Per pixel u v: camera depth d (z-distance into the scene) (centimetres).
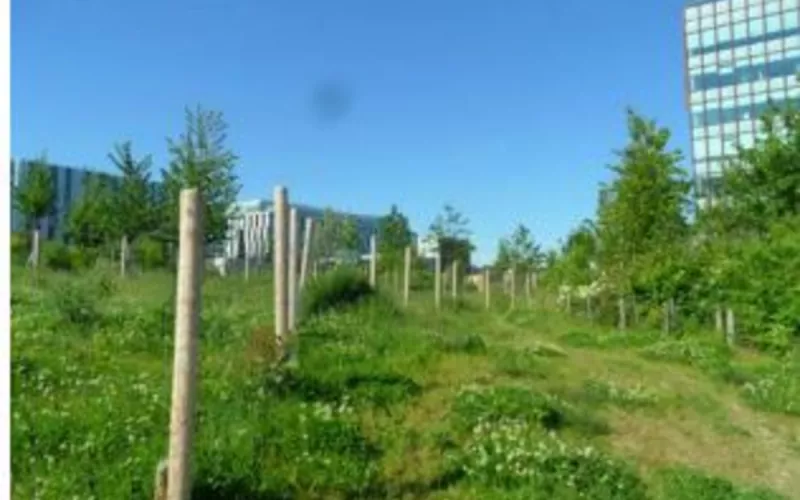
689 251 2975
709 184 3503
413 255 4628
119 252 3578
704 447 1264
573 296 3484
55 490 746
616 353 2189
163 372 1182
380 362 1419
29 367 1104
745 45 8619
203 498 785
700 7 8956
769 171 2820
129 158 3566
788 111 2886
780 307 2253
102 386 1057
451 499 892
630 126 3125
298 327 1638
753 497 1020
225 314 1712
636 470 1079
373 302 2125
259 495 814
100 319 1512
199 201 742
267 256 4312
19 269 2686
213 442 869
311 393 1136
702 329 2792
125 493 749
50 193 3906
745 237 2872
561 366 1748
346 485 875
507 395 1234
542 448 1026
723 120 8725
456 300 3159
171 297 1756
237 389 1075
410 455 995
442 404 1220
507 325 2716
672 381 1762
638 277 2984
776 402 1591
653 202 3062
